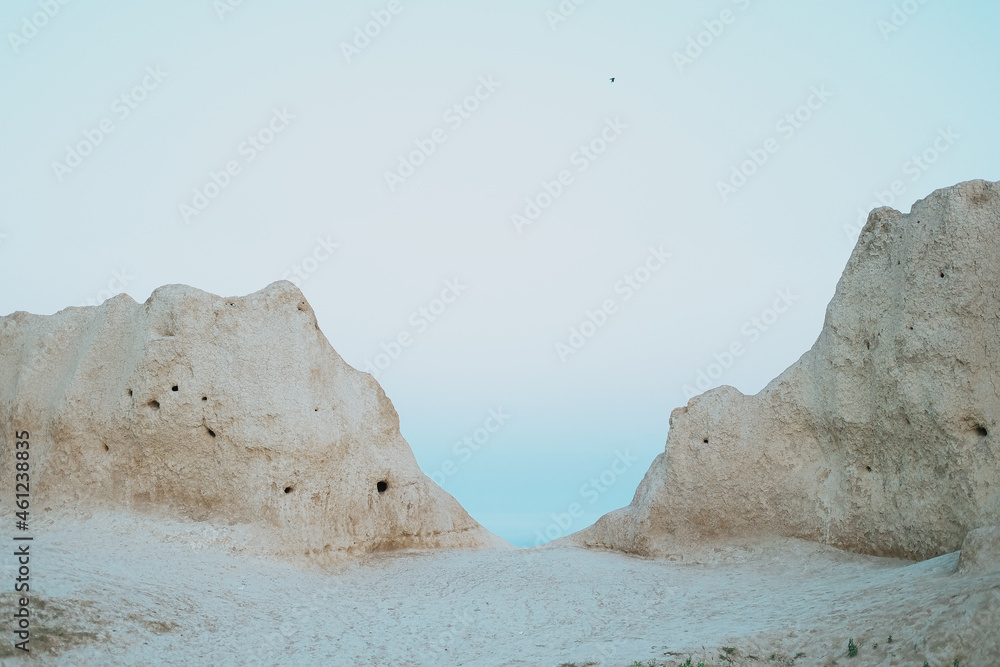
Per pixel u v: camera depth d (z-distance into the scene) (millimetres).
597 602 15570
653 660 11297
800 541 17750
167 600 13891
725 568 17578
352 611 15430
